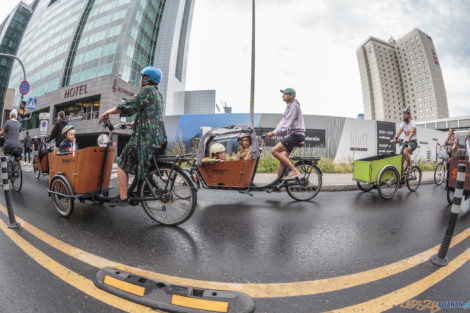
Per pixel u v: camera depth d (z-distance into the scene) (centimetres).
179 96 6003
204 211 372
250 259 212
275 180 428
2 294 153
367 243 251
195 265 200
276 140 1317
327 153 1337
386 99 11844
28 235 255
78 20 3891
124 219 321
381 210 388
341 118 1380
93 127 2727
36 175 725
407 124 554
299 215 353
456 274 188
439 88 11406
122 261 203
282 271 192
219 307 142
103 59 3328
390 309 146
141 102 260
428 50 11475
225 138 431
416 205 430
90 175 307
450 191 434
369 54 12238
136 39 3631
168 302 147
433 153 1648
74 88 2928
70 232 268
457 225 318
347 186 593
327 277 183
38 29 4981
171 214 319
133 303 148
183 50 6500
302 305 150
